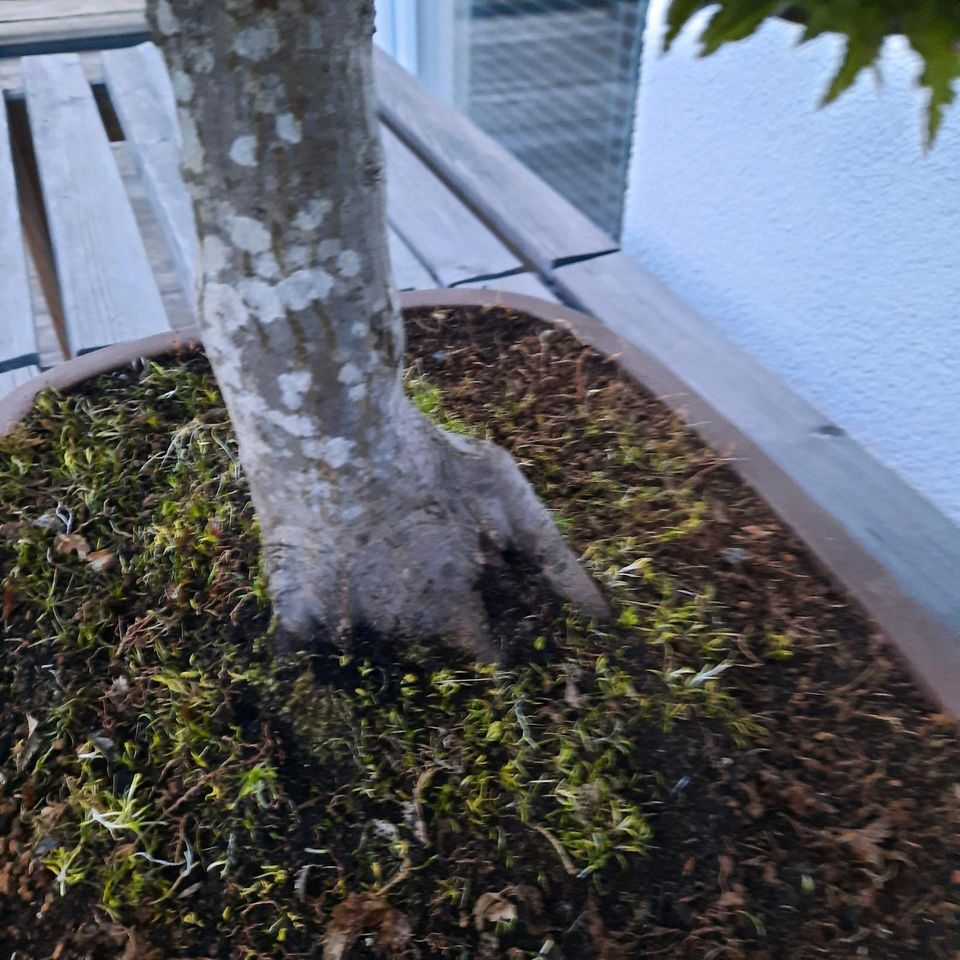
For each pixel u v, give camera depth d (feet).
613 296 4.73
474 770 2.60
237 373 2.26
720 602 3.01
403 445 2.55
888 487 3.68
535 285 4.78
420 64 10.11
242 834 2.50
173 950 2.26
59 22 7.71
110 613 3.00
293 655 2.84
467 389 3.87
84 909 2.33
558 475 3.46
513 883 2.39
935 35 1.30
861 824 2.44
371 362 2.28
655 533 3.24
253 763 2.63
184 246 5.00
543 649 2.87
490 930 2.30
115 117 7.48
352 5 1.79
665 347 4.40
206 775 2.58
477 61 9.12
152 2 1.73
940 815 2.43
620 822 2.47
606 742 2.65
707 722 2.70
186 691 2.75
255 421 2.35
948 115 3.80
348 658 2.82
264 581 2.99
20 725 2.74
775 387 4.17
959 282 4.00
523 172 5.71
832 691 2.73
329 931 2.28
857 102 4.21
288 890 2.39
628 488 3.40
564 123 8.18
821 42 4.29
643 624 2.95
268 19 1.69
